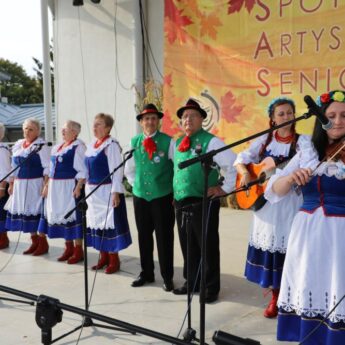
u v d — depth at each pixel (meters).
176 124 8.10
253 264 3.25
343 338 2.14
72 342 2.95
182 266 4.58
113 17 9.45
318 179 2.29
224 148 2.24
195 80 7.87
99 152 4.22
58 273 4.43
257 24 7.16
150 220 3.91
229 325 3.19
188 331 2.79
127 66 9.38
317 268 2.22
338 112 2.23
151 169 3.75
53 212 4.65
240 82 7.43
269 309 3.31
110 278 4.24
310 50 6.72
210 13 7.61
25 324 3.27
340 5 6.43
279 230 3.07
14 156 5.02
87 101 10.02
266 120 7.23
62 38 10.23
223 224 6.49
